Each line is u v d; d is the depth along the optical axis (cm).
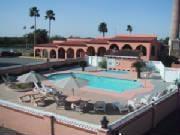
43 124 1323
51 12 8669
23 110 1416
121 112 1820
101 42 5288
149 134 1496
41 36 8625
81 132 1183
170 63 4728
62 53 6166
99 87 2725
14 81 2798
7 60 5634
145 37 5041
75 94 2331
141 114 1414
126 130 1262
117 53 4347
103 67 4134
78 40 6312
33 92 2267
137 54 4206
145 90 2616
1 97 2194
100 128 1123
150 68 3706
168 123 1683
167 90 2077
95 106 1822
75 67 4219
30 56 6594
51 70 3719
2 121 1559
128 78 3319
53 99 2097
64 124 1240
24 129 1432
